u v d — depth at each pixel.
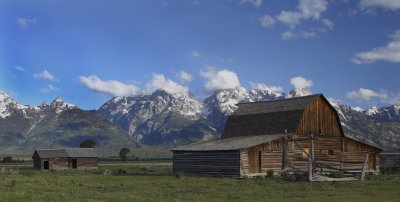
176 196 44.97
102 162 171.62
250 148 76.06
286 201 41.88
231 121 95.62
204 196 45.38
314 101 86.19
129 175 80.62
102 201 40.12
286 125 85.12
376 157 89.75
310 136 77.56
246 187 54.31
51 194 44.75
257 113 92.25
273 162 78.19
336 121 87.81
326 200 42.75
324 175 67.94
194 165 83.00
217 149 78.25
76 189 50.59
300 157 81.88
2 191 46.91
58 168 133.25
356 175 69.38
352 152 87.88
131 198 41.91
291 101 89.12
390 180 64.19
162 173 86.81
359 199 43.41
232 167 75.81
